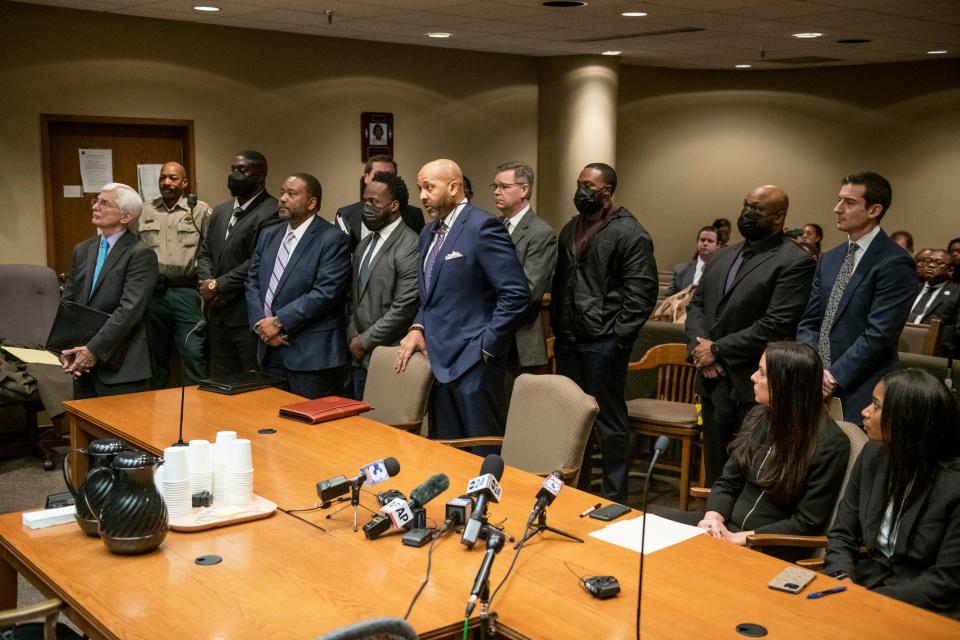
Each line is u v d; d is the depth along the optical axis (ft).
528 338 14.28
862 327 11.90
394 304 14.78
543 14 22.20
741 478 9.97
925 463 7.77
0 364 17.39
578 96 30.55
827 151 35.60
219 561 7.49
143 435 11.21
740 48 28.78
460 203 13.39
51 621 6.89
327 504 8.80
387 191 14.87
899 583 7.86
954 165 33.32
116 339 14.51
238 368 17.71
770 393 9.22
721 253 13.73
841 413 10.81
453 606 6.70
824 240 36.11
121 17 21.99
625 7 21.18
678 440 16.29
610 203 14.46
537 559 7.61
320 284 14.82
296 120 25.61
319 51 25.81
